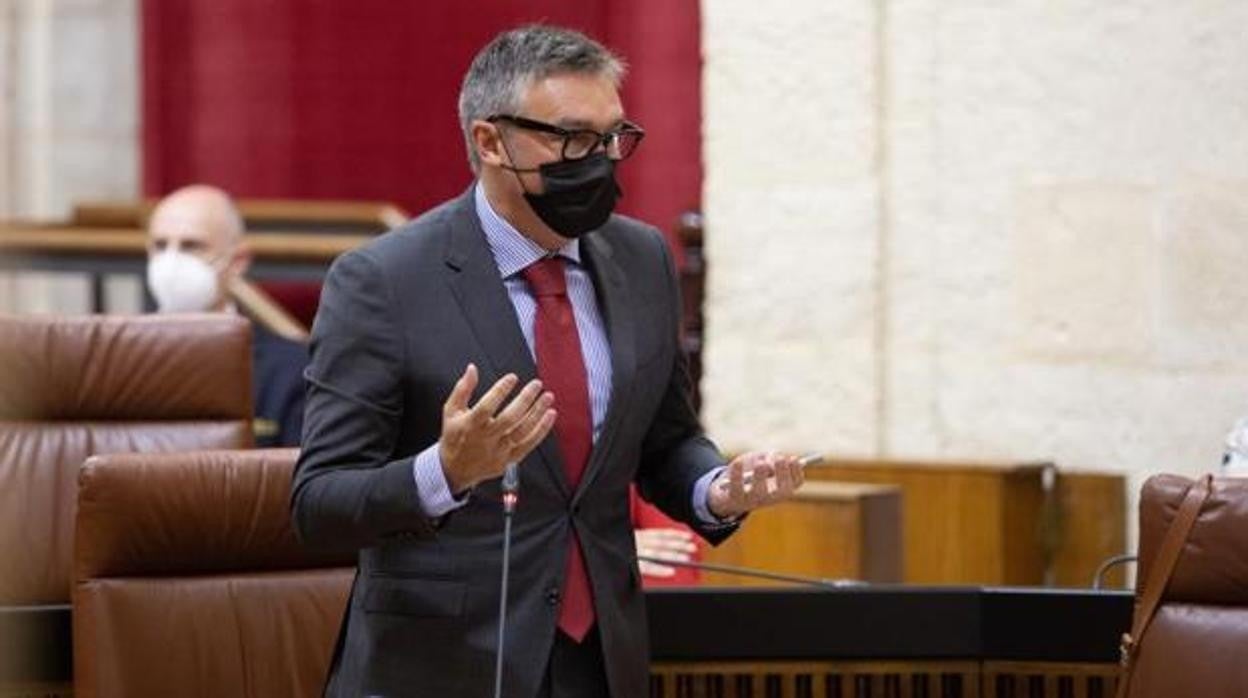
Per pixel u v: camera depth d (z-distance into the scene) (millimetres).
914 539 21875
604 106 12570
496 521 12656
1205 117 21781
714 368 23984
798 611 15461
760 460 12625
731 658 15461
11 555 15375
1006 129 22625
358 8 32156
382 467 12422
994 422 22750
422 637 12586
